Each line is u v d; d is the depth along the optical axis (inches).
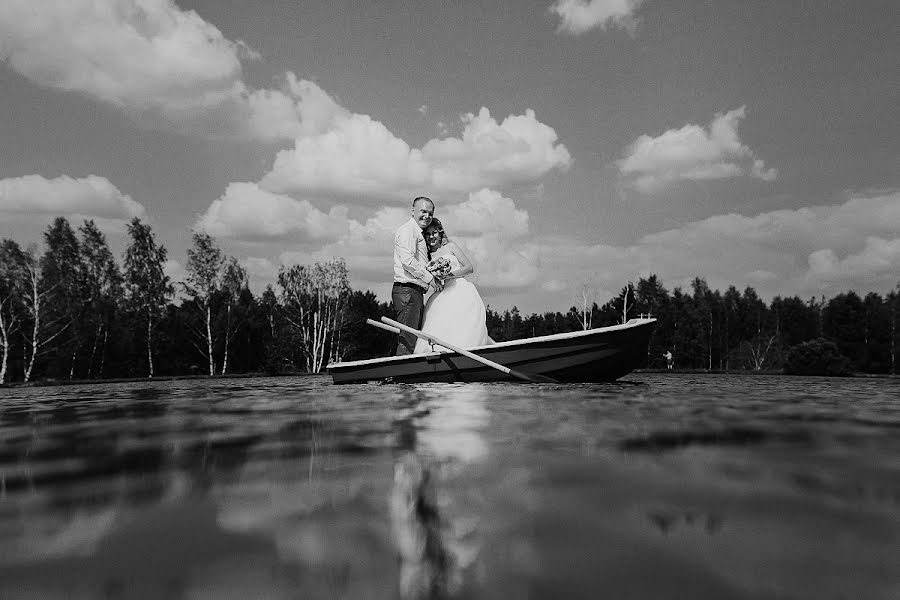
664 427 89.3
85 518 41.2
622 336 252.1
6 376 1241.4
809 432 83.1
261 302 1744.6
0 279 1165.7
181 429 95.7
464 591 27.7
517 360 258.5
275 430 91.4
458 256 289.0
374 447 71.7
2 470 60.6
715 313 2815.0
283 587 28.6
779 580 28.7
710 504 43.1
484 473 55.1
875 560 31.4
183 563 32.2
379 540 35.8
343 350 1756.9
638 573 29.8
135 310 1382.9
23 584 29.3
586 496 45.6
